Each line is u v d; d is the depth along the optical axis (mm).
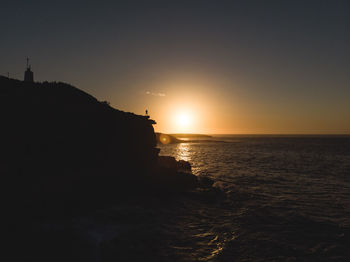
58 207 17031
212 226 16578
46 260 10961
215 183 32531
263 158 74250
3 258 10906
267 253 12656
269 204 22391
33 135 18953
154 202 21406
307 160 67688
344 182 34406
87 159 22328
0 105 18484
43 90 24172
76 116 23250
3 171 15641
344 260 11984
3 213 14422
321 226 16703
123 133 27609
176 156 81438
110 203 20109
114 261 11266
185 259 11797
